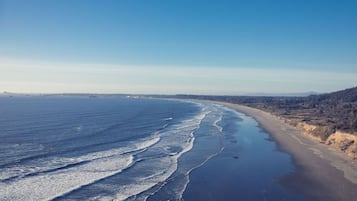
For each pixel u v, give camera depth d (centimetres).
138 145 5494
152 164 4181
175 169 3978
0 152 4650
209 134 6962
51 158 4381
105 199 2880
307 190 3272
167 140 6069
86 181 3362
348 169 4031
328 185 3416
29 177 3434
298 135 6844
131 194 3036
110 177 3550
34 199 2789
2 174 3506
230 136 6731
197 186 3350
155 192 3120
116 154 4716
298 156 4788
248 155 4875
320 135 6128
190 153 4944
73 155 4603
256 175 3797
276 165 4272
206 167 4122
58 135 6419
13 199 2773
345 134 5384
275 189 3303
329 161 4444
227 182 3509
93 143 5591
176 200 2925
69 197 2894
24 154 4556
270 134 7056
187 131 7369
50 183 3256
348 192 3206
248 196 3097
